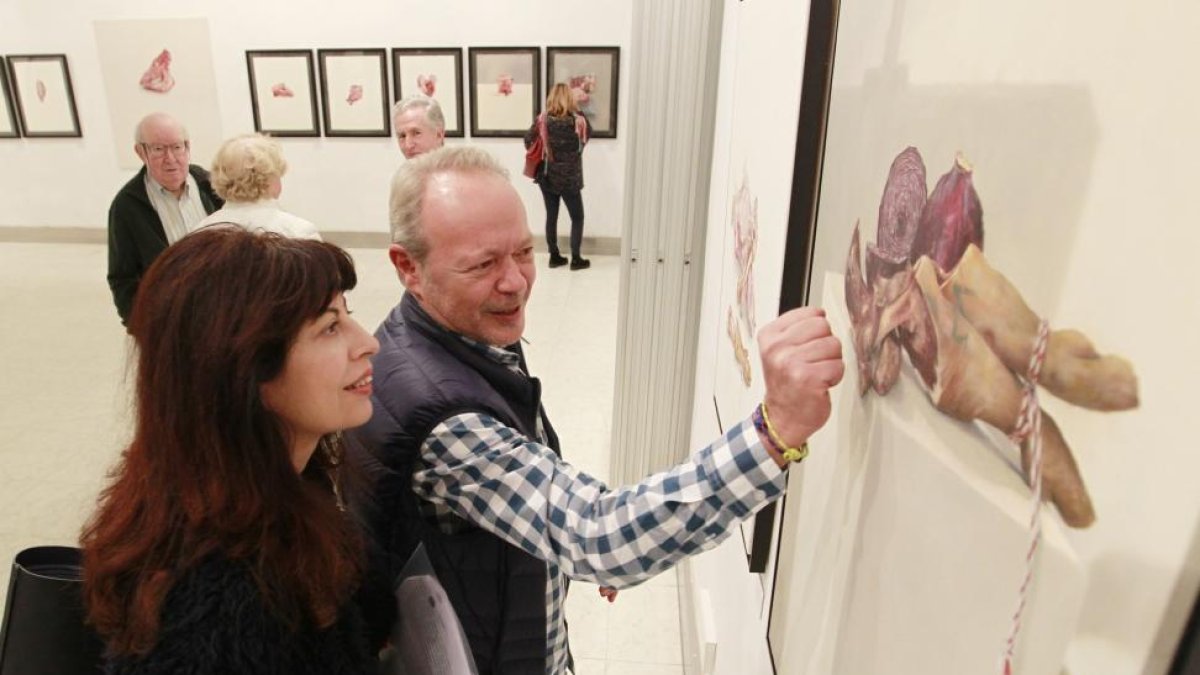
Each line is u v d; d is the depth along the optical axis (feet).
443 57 20.11
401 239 3.18
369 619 2.76
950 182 1.32
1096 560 0.89
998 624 1.13
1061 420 0.96
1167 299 0.77
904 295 1.56
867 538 1.81
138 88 21.16
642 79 7.45
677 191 7.83
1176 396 0.76
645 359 8.59
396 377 3.04
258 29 20.35
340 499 2.90
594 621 7.68
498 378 3.26
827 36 2.35
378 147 21.25
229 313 2.00
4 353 13.91
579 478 2.83
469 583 3.18
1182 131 0.74
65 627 2.69
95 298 17.26
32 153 22.08
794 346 2.05
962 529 1.26
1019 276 1.07
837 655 2.04
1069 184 0.95
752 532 3.33
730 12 5.94
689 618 6.89
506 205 3.11
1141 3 0.80
